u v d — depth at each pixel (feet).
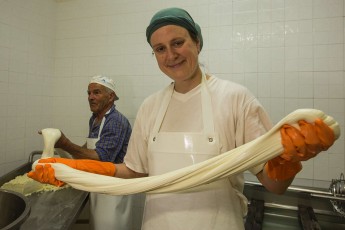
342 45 4.22
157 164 2.03
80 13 5.99
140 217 5.47
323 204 3.95
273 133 1.46
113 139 4.06
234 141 1.97
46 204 3.13
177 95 2.28
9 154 4.94
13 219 2.14
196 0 5.05
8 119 4.91
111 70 5.77
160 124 2.20
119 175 2.35
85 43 5.97
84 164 2.13
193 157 1.91
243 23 4.75
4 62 4.80
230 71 4.85
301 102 4.45
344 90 4.21
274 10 4.56
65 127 6.15
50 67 6.07
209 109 2.01
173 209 1.91
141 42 5.54
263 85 4.65
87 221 4.44
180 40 1.90
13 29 4.98
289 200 4.14
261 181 1.83
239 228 1.93
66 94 6.15
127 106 5.66
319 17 4.32
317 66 4.34
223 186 1.88
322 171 4.32
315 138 1.28
